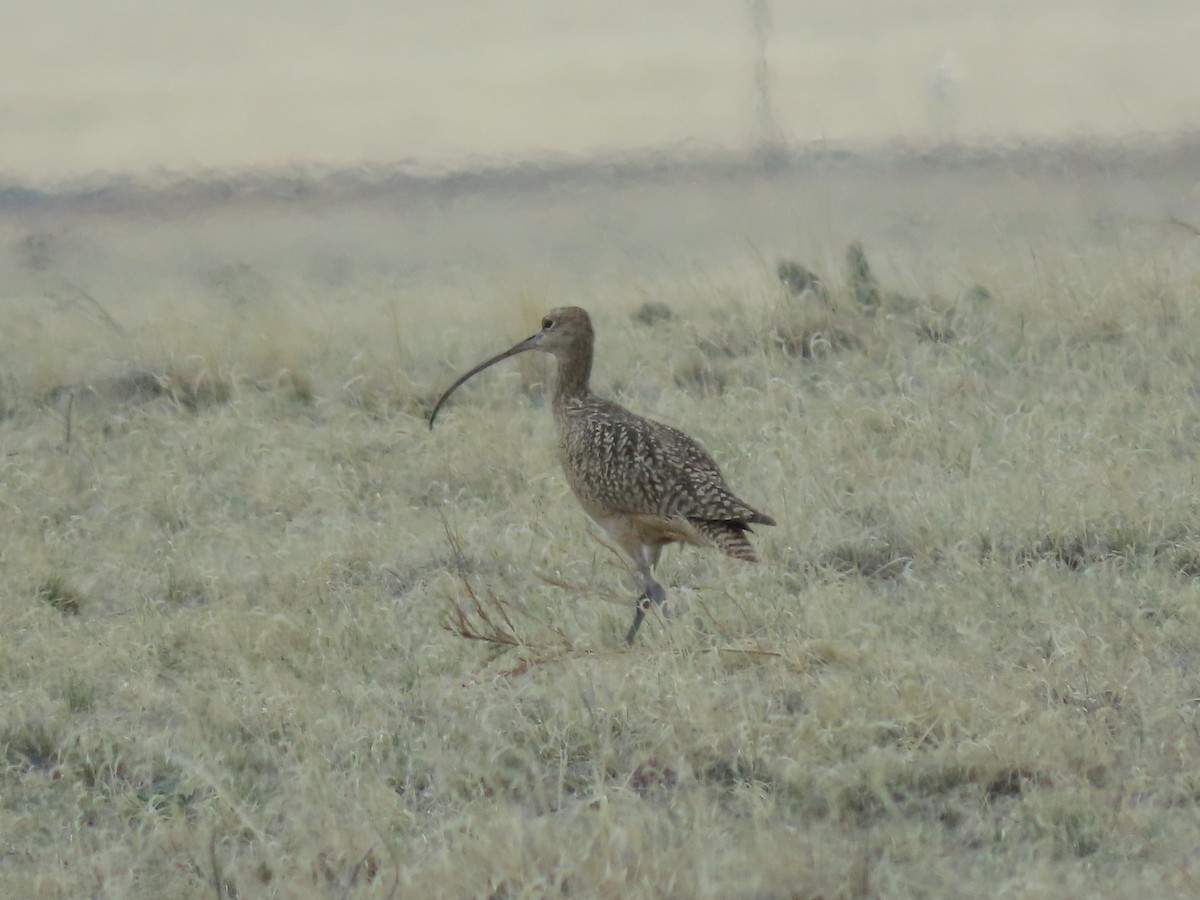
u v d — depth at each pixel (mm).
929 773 8523
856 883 7410
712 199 31625
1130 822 7852
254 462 14969
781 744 8969
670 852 7672
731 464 13922
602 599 11359
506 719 9664
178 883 8109
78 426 16703
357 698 9992
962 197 28703
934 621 10414
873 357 16750
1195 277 17641
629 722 9367
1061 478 12406
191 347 18328
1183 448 13250
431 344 18922
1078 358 15789
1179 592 10500
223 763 9320
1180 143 32375
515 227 31188
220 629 11195
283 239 31250
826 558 11977
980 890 7379
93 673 10781
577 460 11758
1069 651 9586
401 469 14852
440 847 8133
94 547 13281
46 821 8898
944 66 34906
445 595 11070
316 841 8266
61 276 27500
